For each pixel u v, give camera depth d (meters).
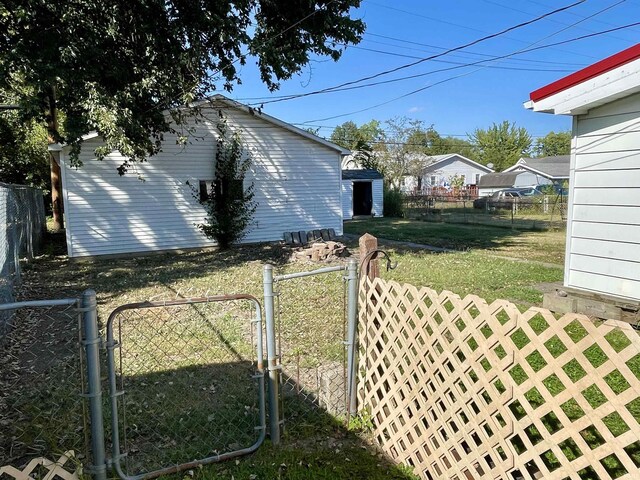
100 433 2.21
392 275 7.95
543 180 34.59
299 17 9.77
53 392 3.41
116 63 8.34
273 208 13.24
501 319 4.43
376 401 2.76
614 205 4.95
